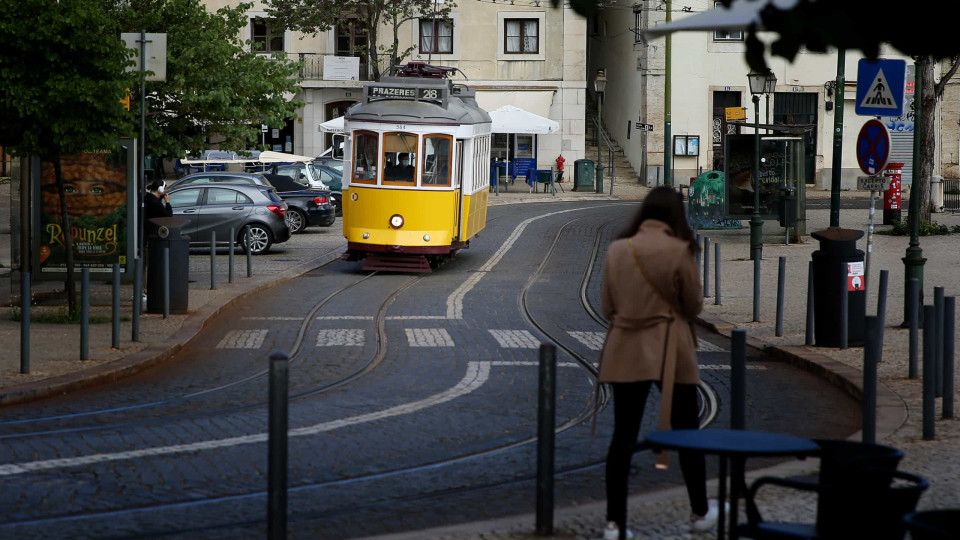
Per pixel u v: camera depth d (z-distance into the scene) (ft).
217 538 23.36
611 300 23.18
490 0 192.34
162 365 45.88
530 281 78.43
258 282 74.43
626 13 196.34
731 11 17.43
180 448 31.35
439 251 83.35
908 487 16.89
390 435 33.42
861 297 48.80
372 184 83.61
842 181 185.57
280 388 18.95
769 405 38.63
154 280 59.11
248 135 84.48
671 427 23.65
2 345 48.01
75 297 57.16
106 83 51.88
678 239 23.02
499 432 34.01
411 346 50.88
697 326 58.80
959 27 16.70
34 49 51.42
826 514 17.37
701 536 22.63
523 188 185.16
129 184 62.90
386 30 193.06
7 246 79.66
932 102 107.96
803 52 17.63
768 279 75.31
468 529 23.24
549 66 193.88
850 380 40.78
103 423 34.68
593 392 40.81
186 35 80.33
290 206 116.78
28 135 52.65
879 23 16.80
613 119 208.13
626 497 22.04
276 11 167.73
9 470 28.73
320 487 27.68
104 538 23.22
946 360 34.30
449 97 86.69
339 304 65.98
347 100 198.39
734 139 102.53
